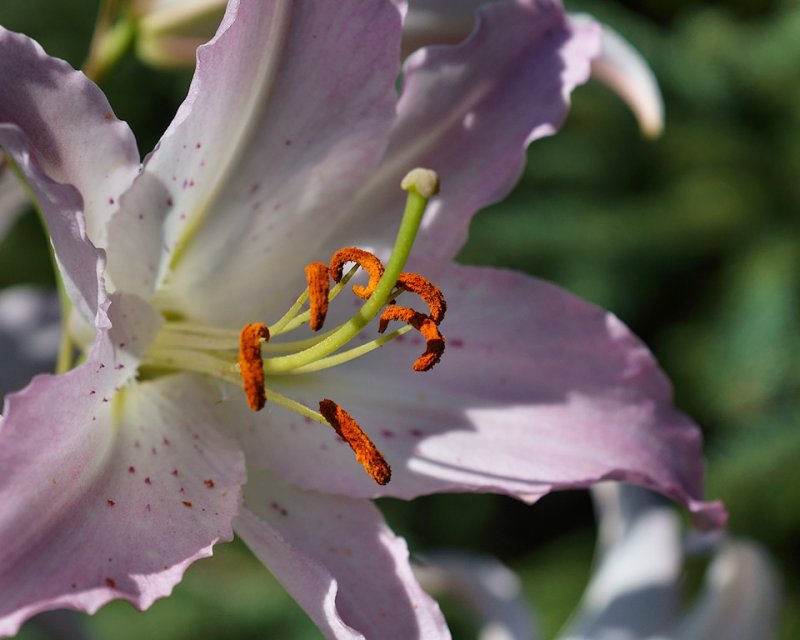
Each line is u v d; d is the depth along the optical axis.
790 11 1.53
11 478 0.46
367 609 0.51
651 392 0.55
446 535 1.54
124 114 1.57
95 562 0.47
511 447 0.54
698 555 0.66
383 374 0.54
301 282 0.54
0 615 0.45
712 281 1.50
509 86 0.54
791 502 1.32
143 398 0.52
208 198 0.52
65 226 0.47
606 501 0.66
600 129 1.48
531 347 0.55
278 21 0.50
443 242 0.54
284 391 0.54
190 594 1.32
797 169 1.47
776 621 0.64
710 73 1.50
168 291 0.53
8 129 0.46
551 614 1.35
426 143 0.54
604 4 1.60
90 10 1.56
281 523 0.53
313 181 0.53
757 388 1.38
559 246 1.45
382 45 0.52
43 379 0.46
